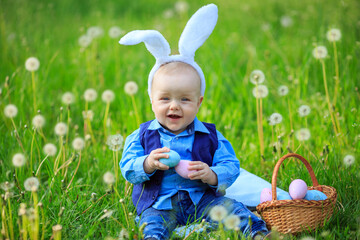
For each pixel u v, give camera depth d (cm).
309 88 394
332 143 302
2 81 419
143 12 717
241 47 539
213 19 235
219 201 226
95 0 748
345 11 454
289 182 268
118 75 459
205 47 528
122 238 204
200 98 238
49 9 634
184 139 233
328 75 391
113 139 256
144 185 231
